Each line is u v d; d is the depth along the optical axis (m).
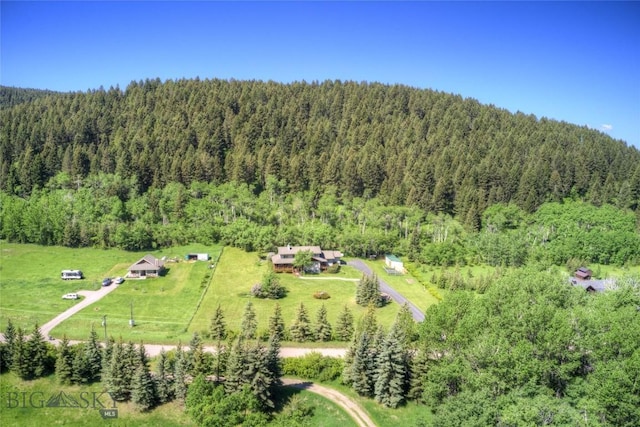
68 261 119.31
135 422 60.28
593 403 47.19
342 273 121.25
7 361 67.06
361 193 165.75
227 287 108.00
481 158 181.88
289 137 186.00
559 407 46.69
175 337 80.69
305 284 112.19
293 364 70.56
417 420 55.06
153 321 88.00
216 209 147.25
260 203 150.00
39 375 66.62
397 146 184.62
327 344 80.75
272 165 163.00
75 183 151.75
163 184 157.12
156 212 142.62
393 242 137.88
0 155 157.38
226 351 66.94
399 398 64.00
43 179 153.12
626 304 68.75
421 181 159.12
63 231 128.50
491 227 149.12
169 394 63.97
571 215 153.75
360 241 133.75
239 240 131.62
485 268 127.88
